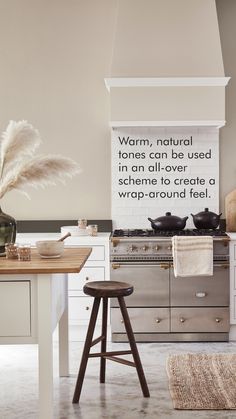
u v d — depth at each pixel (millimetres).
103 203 6262
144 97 5691
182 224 5793
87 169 6266
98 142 6254
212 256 5324
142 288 5465
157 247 5441
